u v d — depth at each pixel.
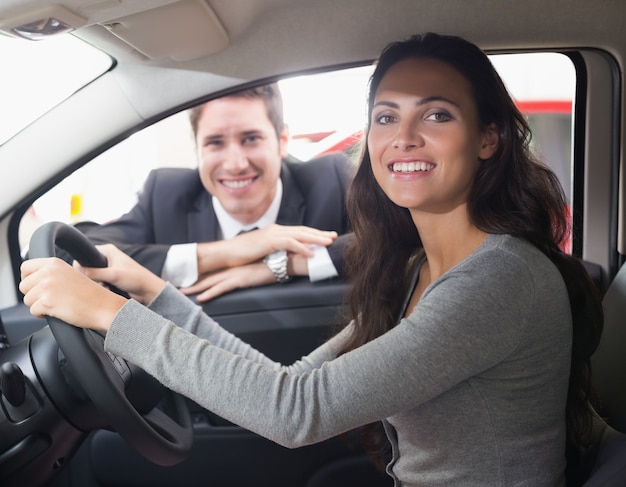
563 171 1.67
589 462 1.10
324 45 1.41
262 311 1.71
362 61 1.42
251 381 0.95
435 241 1.13
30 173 1.45
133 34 1.19
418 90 1.05
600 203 1.65
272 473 1.66
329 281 1.74
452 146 1.04
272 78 1.43
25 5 0.88
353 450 1.62
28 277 1.03
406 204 1.07
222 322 1.71
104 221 1.92
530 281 0.96
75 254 1.30
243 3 1.25
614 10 1.42
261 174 1.92
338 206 1.96
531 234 1.02
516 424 0.98
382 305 1.28
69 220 1.77
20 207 1.59
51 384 1.12
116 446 1.67
